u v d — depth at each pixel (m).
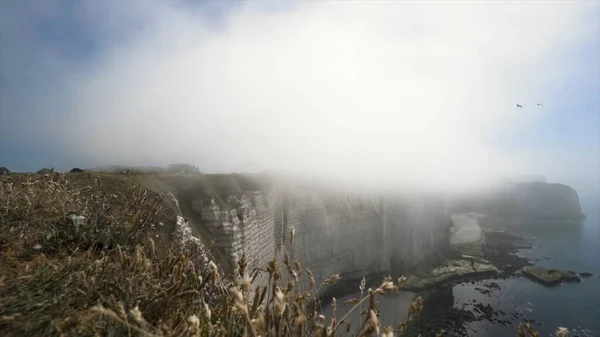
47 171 16.52
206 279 3.51
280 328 2.23
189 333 2.54
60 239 5.23
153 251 4.22
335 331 2.44
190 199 28.34
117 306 2.78
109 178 17.16
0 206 5.93
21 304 2.94
